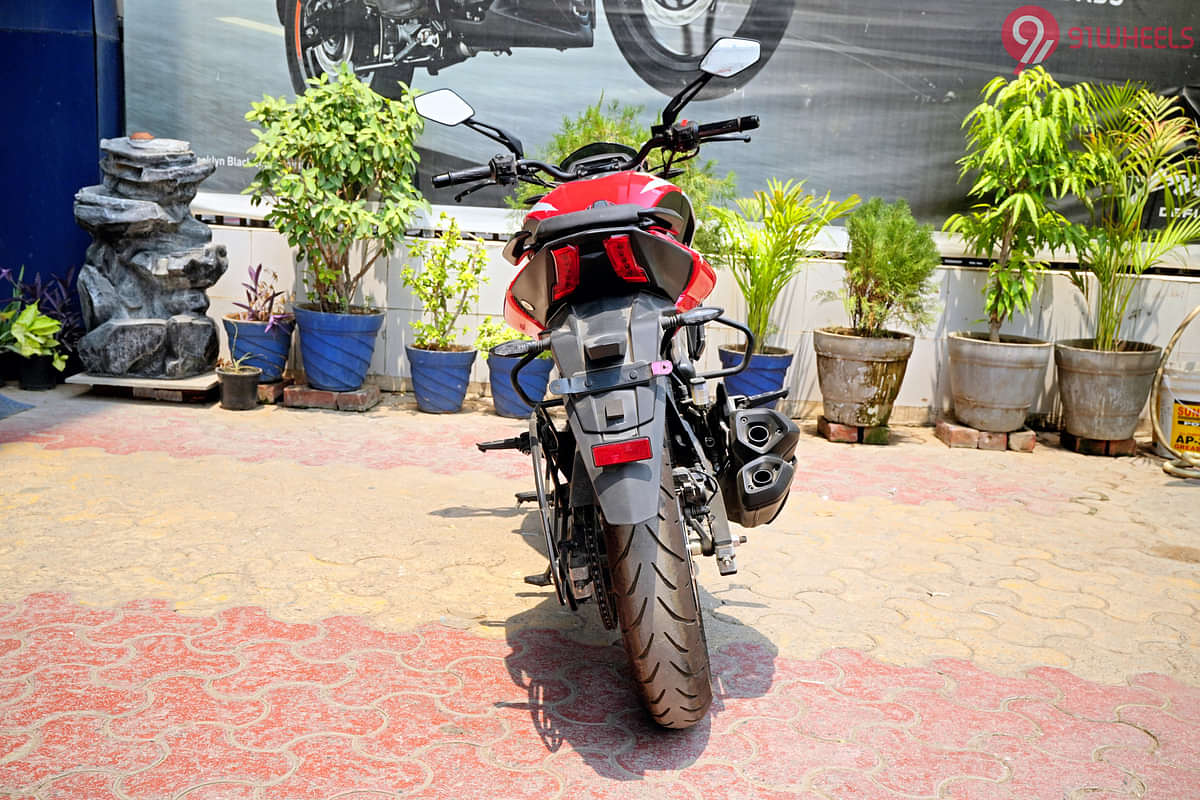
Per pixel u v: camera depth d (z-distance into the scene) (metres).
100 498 4.66
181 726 2.84
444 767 2.73
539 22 7.05
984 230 6.72
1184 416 6.45
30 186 6.99
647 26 7.06
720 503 2.94
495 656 3.39
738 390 6.69
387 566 4.10
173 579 3.83
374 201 7.19
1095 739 3.02
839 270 7.11
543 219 3.14
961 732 3.03
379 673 3.22
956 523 5.04
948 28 7.08
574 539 2.95
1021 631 3.78
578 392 2.74
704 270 3.28
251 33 7.09
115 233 6.55
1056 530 5.01
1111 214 6.83
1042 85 6.47
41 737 2.74
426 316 7.20
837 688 3.28
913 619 3.85
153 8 7.04
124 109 7.16
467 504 4.93
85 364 6.61
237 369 6.54
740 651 3.52
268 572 3.96
